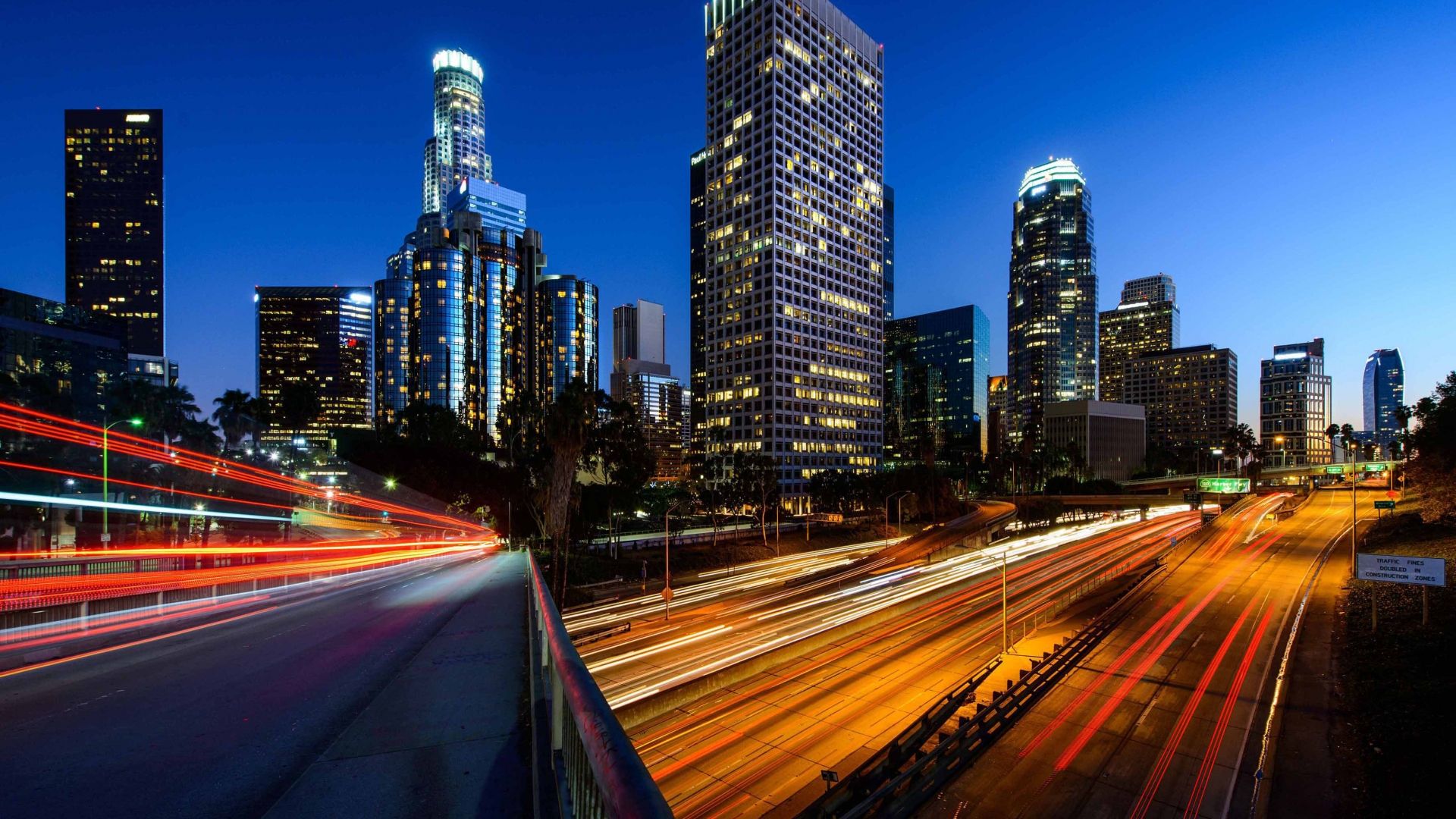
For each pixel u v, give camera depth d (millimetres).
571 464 59250
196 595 17609
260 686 7207
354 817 3662
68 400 67062
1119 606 52875
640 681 34156
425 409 113438
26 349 106250
